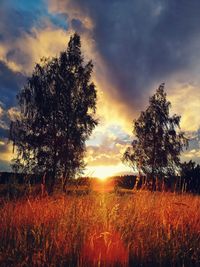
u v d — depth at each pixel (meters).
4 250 4.07
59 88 32.59
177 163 40.31
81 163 31.59
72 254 4.16
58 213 5.23
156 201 6.11
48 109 32.09
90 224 4.89
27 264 3.73
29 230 4.81
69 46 34.00
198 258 4.36
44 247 4.08
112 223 5.00
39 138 31.72
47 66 33.75
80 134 31.81
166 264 4.24
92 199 5.78
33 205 5.38
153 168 40.47
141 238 4.61
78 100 32.94
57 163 31.17
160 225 5.15
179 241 4.74
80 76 33.47
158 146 41.22
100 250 4.07
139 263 4.20
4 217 5.06
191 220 5.42
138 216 5.32
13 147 32.19
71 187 6.35
